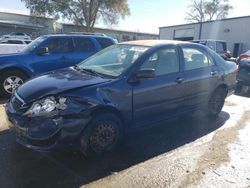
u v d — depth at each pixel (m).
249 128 5.68
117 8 44.06
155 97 4.76
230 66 6.55
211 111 6.23
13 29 41.25
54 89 3.94
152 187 3.51
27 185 3.46
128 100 4.38
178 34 41.94
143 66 4.64
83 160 4.10
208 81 5.82
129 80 4.43
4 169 3.78
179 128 5.57
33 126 3.73
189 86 5.39
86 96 3.95
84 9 43.25
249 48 32.38
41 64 7.79
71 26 45.66
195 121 6.01
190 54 5.57
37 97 3.86
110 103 4.13
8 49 10.06
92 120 3.99
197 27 38.69
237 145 4.81
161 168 3.97
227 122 6.03
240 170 3.97
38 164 3.95
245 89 10.23
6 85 7.45
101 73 4.64
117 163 4.07
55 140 3.72
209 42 18.64
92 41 8.79
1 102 7.10
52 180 3.58
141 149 4.56
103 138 4.18
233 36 33.88
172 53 5.21
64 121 3.73
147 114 4.72
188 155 4.40
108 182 3.59
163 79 4.89
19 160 4.03
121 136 4.43
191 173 3.86
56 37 8.18
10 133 4.94
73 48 8.40
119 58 4.93
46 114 3.71
